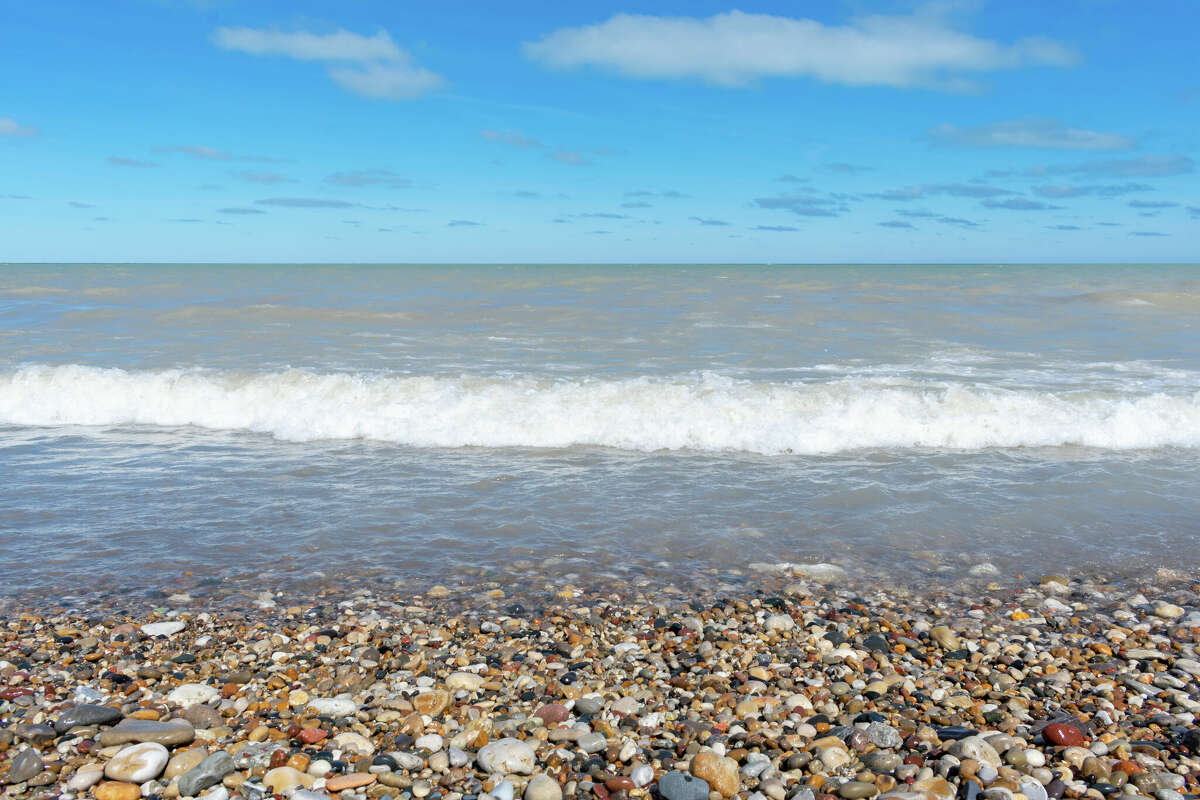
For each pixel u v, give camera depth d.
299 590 6.07
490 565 6.58
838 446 10.13
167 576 6.29
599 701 4.40
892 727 4.15
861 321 21.16
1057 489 8.45
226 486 8.55
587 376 13.46
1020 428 10.41
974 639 5.36
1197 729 4.06
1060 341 17.75
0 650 5.04
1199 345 17.09
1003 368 14.34
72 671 4.79
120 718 4.13
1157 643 5.30
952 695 4.57
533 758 3.78
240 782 3.60
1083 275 51.56
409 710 4.37
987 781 3.64
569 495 8.31
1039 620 5.66
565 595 6.02
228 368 14.07
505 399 11.39
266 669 4.86
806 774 3.74
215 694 4.49
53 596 5.89
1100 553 6.86
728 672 4.89
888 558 6.75
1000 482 8.71
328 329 19.73
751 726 4.20
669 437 10.30
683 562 6.67
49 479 8.76
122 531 7.21
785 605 5.88
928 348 16.72
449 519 7.61
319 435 10.70
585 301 26.84
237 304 25.38
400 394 11.86
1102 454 9.86
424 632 5.40
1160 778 3.64
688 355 15.79
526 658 5.06
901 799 3.40
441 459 9.67
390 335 18.67
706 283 37.56
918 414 10.77
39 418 11.58
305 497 8.20
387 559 6.68
